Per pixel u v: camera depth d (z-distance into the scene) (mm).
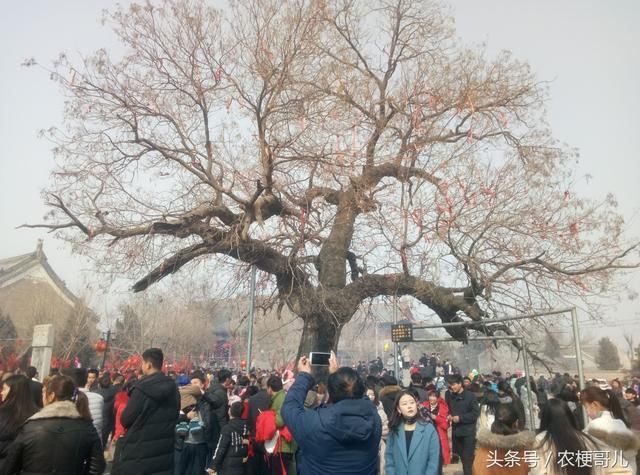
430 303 14617
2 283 39062
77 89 11891
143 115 12500
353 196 13375
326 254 14125
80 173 11625
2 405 4922
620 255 13023
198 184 12820
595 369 65625
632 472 3736
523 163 14508
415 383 10703
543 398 13766
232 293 14109
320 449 3400
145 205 12078
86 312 34719
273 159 12133
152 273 12570
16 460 3939
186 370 25375
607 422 4043
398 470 5062
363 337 22000
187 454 7629
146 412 5152
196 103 12523
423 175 13266
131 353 36125
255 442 7215
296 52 12570
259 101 12336
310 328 13703
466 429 9047
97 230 11477
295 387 3867
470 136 13859
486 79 14461
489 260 13430
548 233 12914
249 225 12617
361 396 3637
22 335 37281
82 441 4141
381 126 13836
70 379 4422
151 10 12133
